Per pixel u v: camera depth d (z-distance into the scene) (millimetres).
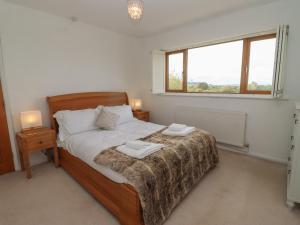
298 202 1724
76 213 1762
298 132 1671
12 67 2533
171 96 3992
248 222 1622
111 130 2840
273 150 2787
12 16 2475
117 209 1650
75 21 3152
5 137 2551
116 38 3891
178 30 3611
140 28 3607
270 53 2719
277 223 1606
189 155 2041
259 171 2518
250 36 2807
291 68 2477
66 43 3082
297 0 2334
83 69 3373
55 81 3004
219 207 1820
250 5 2605
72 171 2414
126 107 3541
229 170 2557
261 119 2836
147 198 1441
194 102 3617
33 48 2709
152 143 2010
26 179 2398
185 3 2508
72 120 2680
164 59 4051
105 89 3809
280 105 2633
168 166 1721
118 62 4004
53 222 1646
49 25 2844
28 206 1864
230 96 3074
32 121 2611
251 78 2949
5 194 2068
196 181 2145
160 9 2699
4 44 2438
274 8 2504
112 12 2781
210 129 3387
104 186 1799
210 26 3146
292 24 2400
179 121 3854
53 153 2891
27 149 2359
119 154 1842
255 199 1935
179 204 1872
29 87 2723
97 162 1820
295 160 1702
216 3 2523
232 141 3127
